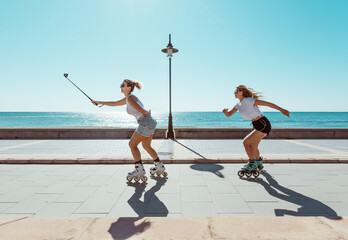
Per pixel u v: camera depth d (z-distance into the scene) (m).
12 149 8.30
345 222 2.22
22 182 4.19
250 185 3.99
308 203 3.17
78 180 4.32
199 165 5.52
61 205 3.13
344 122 69.38
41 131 12.11
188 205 3.12
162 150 7.48
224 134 11.99
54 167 5.34
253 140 4.40
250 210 2.95
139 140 4.14
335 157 5.86
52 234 2.02
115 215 2.82
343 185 3.98
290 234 1.99
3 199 3.36
